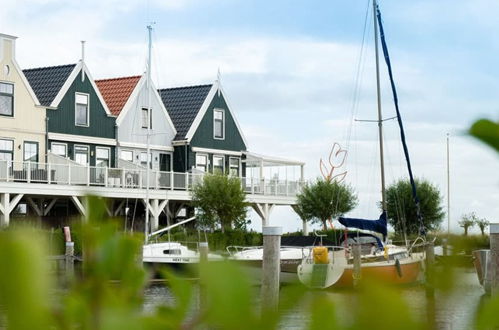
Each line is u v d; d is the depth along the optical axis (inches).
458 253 38.0
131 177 1461.6
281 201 1717.5
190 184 1569.9
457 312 30.3
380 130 1230.9
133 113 1626.5
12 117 1412.4
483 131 29.2
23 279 24.1
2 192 1277.1
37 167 1341.0
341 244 1024.9
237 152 1793.8
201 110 1732.3
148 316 29.0
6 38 1408.7
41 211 1402.6
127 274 30.0
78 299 27.9
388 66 1151.6
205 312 27.4
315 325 26.7
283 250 974.4
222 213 1505.9
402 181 1631.4
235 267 27.6
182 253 970.1
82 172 1392.7
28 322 24.1
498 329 28.8
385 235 1016.9
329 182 1631.4
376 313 26.6
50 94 1509.6
